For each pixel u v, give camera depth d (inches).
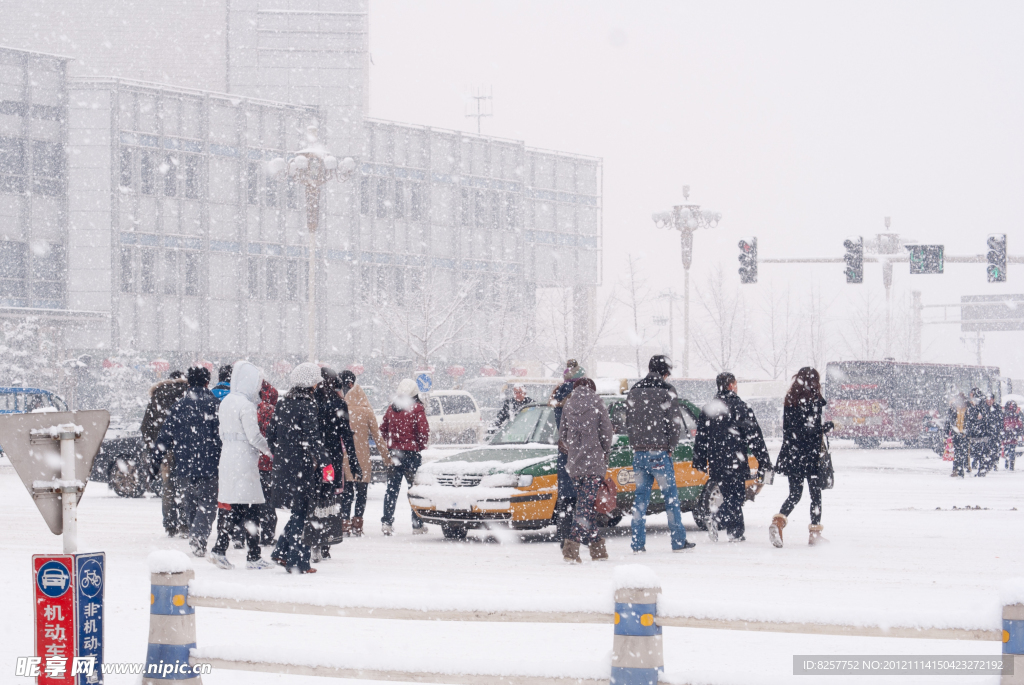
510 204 2817.4
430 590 353.4
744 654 265.9
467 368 2524.6
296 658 169.8
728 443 511.8
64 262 2198.6
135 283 2250.2
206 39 2797.7
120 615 313.9
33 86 2164.1
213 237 2352.4
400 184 2632.9
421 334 2412.6
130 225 2239.2
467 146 2738.7
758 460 505.7
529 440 562.6
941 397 1745.8
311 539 404.5
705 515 544.4
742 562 439.5
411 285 2632.9
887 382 1688.0
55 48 2851.9
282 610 170.6
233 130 2391.7
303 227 2487.7
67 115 2201.0
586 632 296.5
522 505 504.4
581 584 372.5
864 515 653.9
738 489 514.0
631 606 156.5
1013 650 140.8
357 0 2605.8
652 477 477.7
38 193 2169.0
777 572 409.1
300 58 2603.3
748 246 1425.9
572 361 497.0
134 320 2244.1
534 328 2517.2
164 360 2246.6
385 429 554.6
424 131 2667.3
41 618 171.5
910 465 1234.6
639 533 472.4
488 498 506.3
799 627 150.2
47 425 180.4
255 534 420.2
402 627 303.3
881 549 486.3
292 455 396.2
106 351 2186.3
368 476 539.5
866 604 329.7
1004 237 1338.6
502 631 297.1
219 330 2356.1
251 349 2409.0
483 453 538.6
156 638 175.3
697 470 545.6
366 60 2615.7
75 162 2202.3
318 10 2603.3
